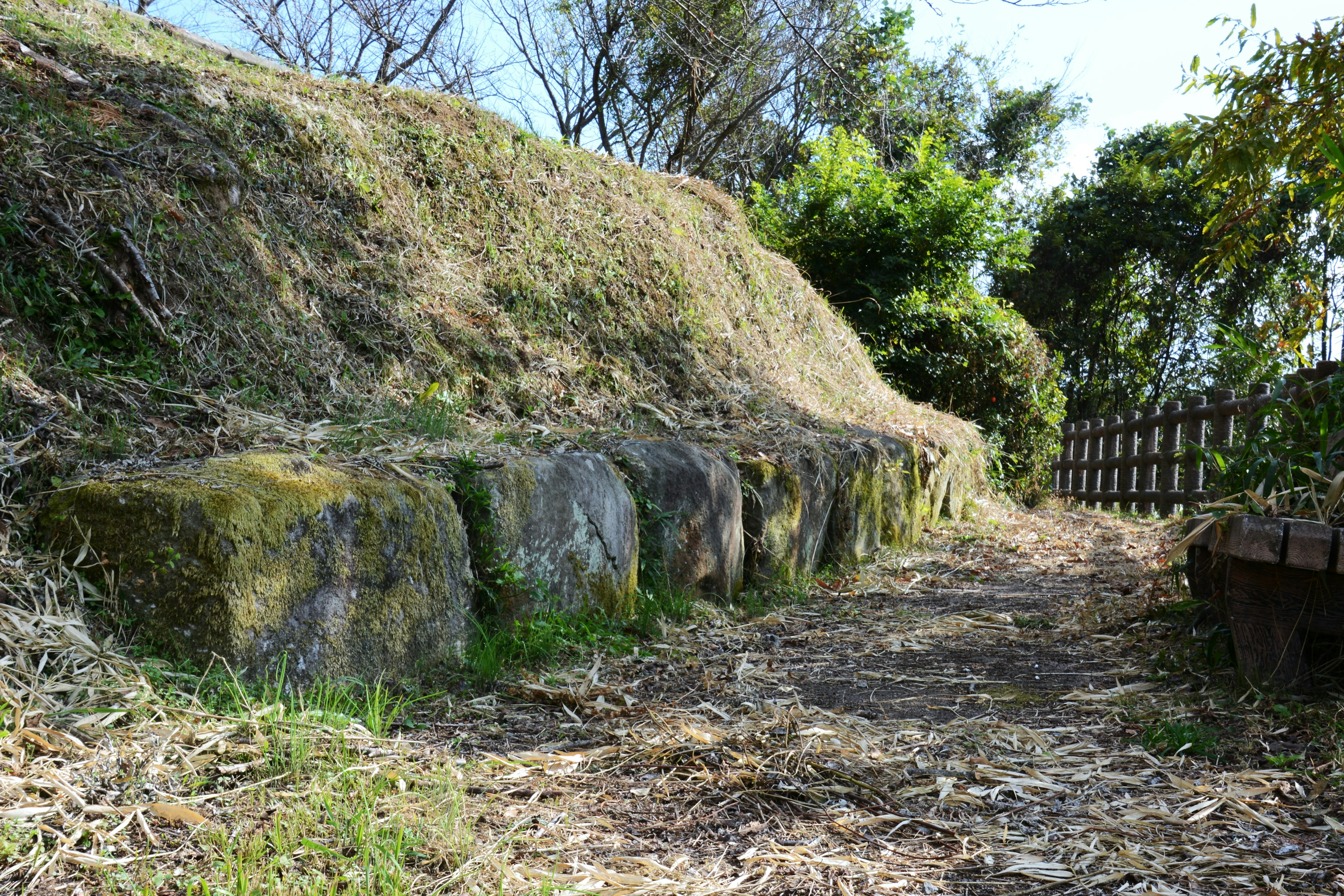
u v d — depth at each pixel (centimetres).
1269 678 339
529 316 618
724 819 255
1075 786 278
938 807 264
